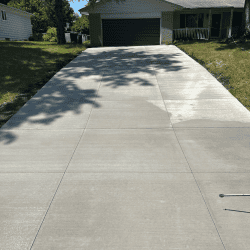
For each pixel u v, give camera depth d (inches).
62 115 241.0
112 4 719.1
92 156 170.1
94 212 120.0
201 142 186.5
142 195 131.1
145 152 174.2
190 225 111.9
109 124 220.5
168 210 120.6
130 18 739.4
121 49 616.4
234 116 230.1
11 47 539.5
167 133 202.1
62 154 173.2
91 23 740.0
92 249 100.8
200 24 831.7
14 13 1046.4
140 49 603.8
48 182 143.3
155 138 194.4
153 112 243.3
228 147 178.4
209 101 266.1
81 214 119.0
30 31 1253.1
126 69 400.8
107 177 146.9
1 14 928.3
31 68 400.8
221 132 201.3
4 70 374.6
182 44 632.4
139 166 157.6
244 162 159.3
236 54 438.0
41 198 130.3
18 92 301.1
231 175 146.6
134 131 206.7
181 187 137.1
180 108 250.8
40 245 103.0
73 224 113.3
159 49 591.2
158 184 139.9
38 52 516.4
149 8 721.0
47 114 243.6
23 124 223.1
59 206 124.5
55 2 703.1
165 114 238.2
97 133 204.4
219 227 110.7
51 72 391.2
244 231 108.5
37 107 260.4
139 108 253.6
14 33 1048.2
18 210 122.3
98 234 107.9
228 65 386.9
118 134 202.1
